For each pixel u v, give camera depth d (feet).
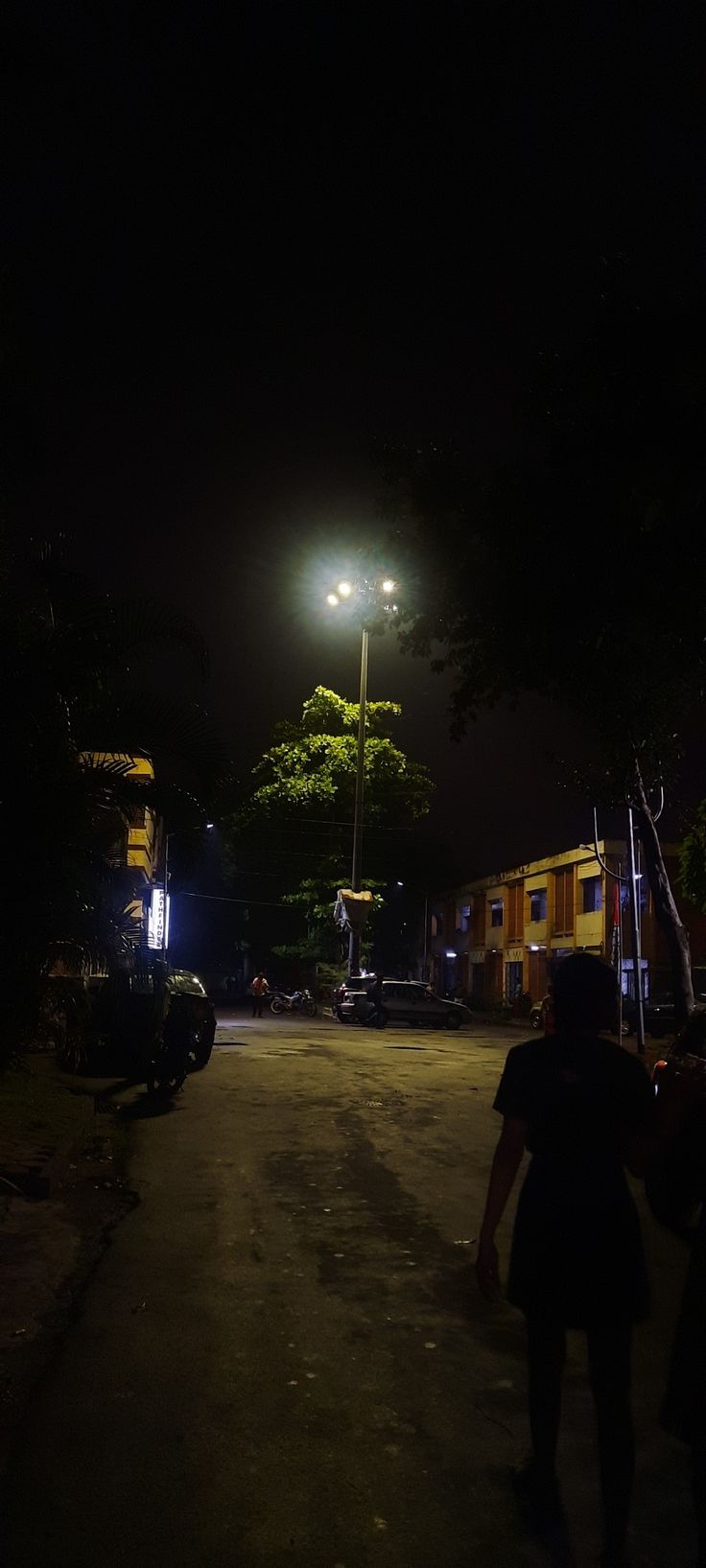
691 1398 10.87
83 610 36.78
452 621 47.93
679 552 33.76
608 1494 11.12
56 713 33.88
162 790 35.63
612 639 40.73
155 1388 15.93
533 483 40.78
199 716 36.86
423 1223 26.18
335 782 147.23
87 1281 21.35
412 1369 16.80
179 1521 12.10
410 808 149.38
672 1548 11.73
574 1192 11.61
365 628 51.01
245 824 150.10
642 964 132.67
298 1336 18.29
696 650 40.16
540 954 170.19
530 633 42.01
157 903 103.60
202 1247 23.84
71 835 33.58
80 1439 14.17
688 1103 12.12
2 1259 22.24
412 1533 11.93
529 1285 11.62
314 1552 11.52
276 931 195.83
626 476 30.37
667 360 27.25
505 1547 11.67
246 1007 164.86
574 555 38.70
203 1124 40.47
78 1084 50.11
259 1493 12.77
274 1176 31.50
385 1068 61.52
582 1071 11.90
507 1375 16.62
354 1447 14.05
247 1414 15.06
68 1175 31.17
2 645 33.83
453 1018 122.93
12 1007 33.76
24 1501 12.52
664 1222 12.10
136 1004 51.31
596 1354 11.44
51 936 33.47
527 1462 13.65
